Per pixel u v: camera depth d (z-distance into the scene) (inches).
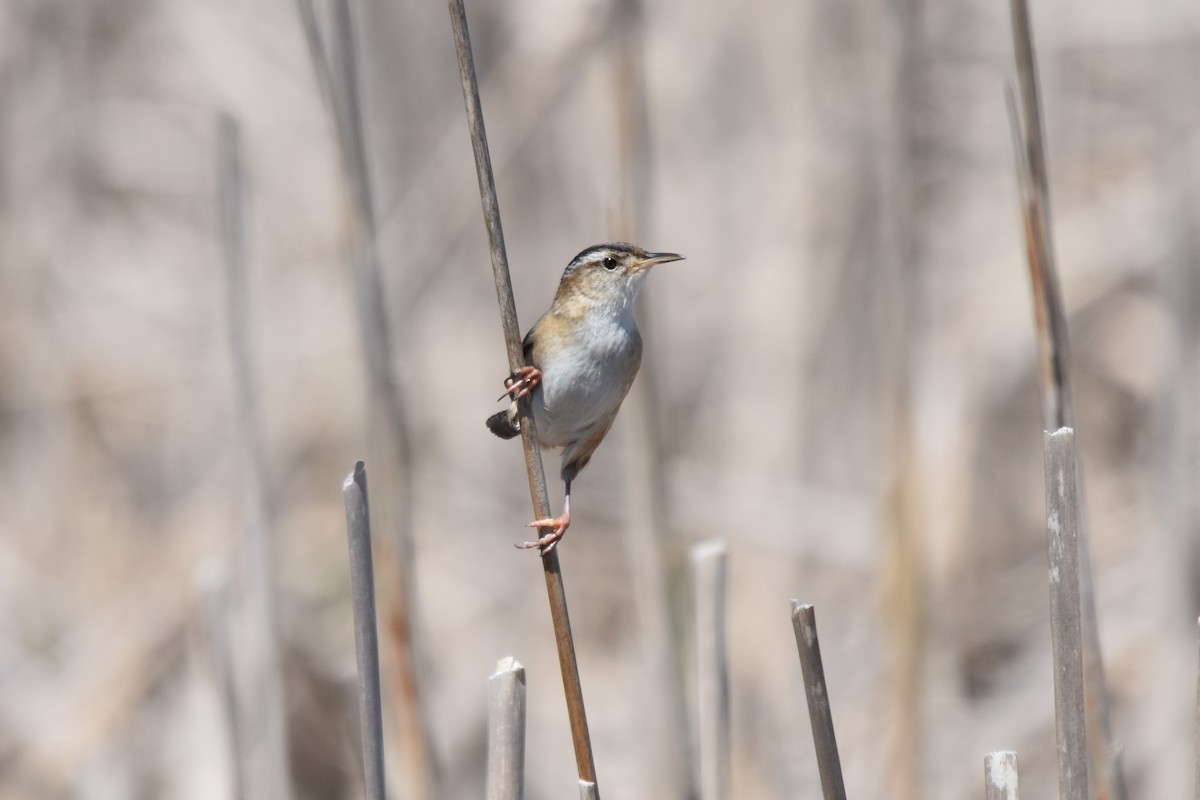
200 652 416.5
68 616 476.4
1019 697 454.0
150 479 532.1
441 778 341.4
